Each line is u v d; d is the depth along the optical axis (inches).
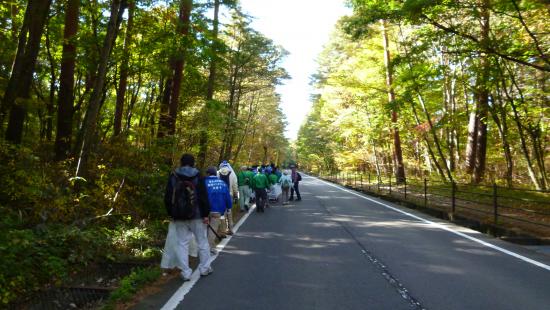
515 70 732.0
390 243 351.6
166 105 622.2
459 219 466.9
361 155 1663.4
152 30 524.7
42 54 615.8
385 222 482.6
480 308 192.5
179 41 525.3
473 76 701.9
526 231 366.0
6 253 215.8
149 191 442.0
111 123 708.0
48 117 616.1
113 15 370.9
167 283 233.5
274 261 286.0
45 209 308.3
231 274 252.1
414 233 403.5
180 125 722.2
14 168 326.0
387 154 1565.0
